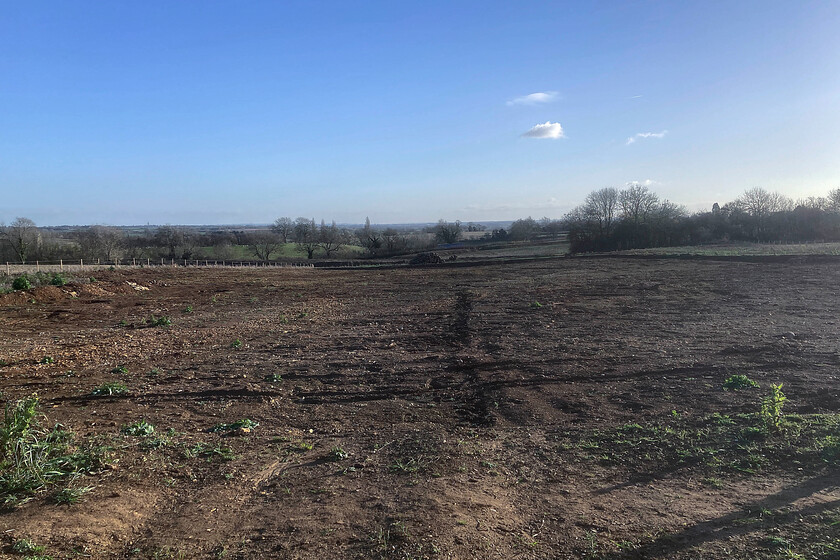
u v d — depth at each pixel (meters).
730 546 3.53
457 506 4.16
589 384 7.97
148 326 15.17
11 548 3.36
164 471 4.96
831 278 21.53
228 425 6.40
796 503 4.07
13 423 4.61
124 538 3.72
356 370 9.38
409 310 17.89
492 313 16.14
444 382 8.54
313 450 5.64
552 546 3.62
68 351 11.41
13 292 20.20
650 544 3.61
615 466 5.00
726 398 6.79
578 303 17.56
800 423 5.61
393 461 5.25
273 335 13.38
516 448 5.58
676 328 12.23
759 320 12.88
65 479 4.57
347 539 3.68
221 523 3.97
